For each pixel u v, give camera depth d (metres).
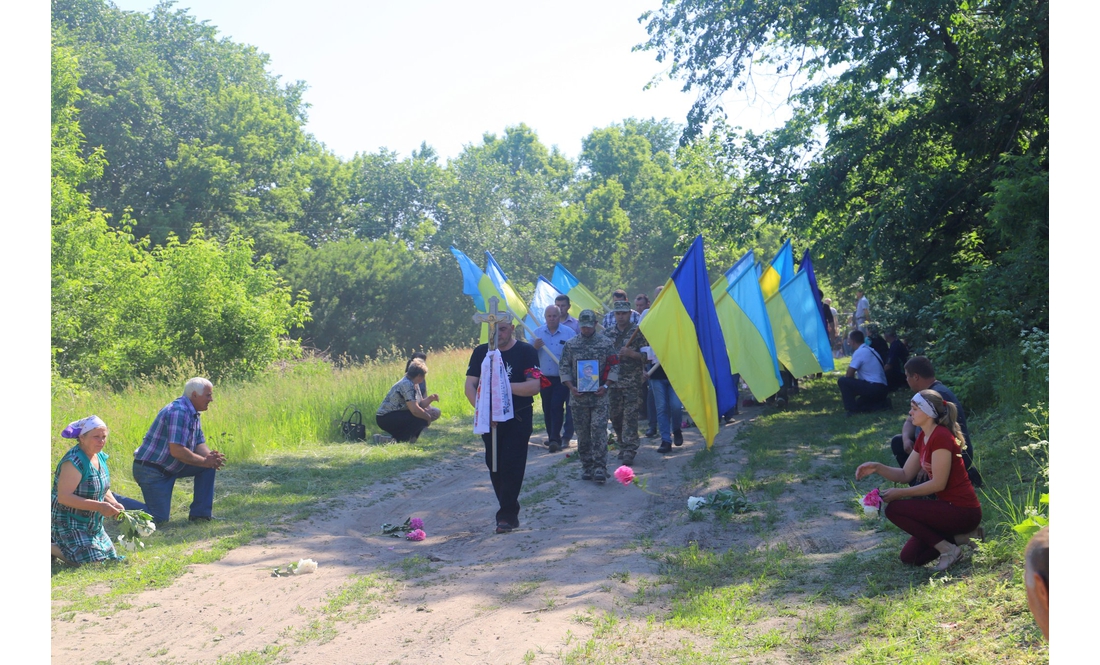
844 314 27.78
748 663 4.38
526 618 5.21
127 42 44.50
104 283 22.22
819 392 16.31
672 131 72.31
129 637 5.14
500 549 7.14
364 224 59.41
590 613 5.24
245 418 12.48
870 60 15.48
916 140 16.39
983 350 11.75
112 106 40.25
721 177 19.94
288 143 49.62
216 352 21.09
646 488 9.13
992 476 7.29
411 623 5.24
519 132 75.62
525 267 54.19
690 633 4.87
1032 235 11.53
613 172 65.56
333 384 15.65
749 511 7.78
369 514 8.59
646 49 17.64
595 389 9.40
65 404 13.04
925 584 5.21
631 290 54.12
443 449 12.21
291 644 4.99
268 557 6.84
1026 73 15.23
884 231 15.39
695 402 9.43
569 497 8.82
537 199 58.25
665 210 54.19
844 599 5.18
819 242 17.44
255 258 43.81
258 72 52.34
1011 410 9.33
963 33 14.74
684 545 6.91
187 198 41.34
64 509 6.53
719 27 16.98
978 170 15.20
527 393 7.73
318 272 45.56
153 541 7.21
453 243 51.91
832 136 17.12
